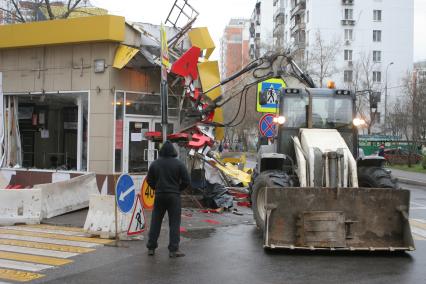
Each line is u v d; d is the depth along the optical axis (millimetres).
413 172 30156
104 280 6547
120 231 9133
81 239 9180
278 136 10641
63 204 11688
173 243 7824
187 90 14062
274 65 14625
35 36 14102
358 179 9641
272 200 8266
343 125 10555
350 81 59688
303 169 9000
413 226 11289
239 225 10789
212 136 14078
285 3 80625
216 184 12859
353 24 64938
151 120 14508
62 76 14109
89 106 13727
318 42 52094
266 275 6785
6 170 14641
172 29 16234
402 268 7191
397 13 65750
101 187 13242
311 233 8102
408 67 65688
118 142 13789
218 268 7164
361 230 8227
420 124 36781
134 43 14000
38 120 15820
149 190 9734
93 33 13312
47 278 6637
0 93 14992
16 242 8906
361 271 7012
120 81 13781
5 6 28156
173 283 6398
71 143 15328
